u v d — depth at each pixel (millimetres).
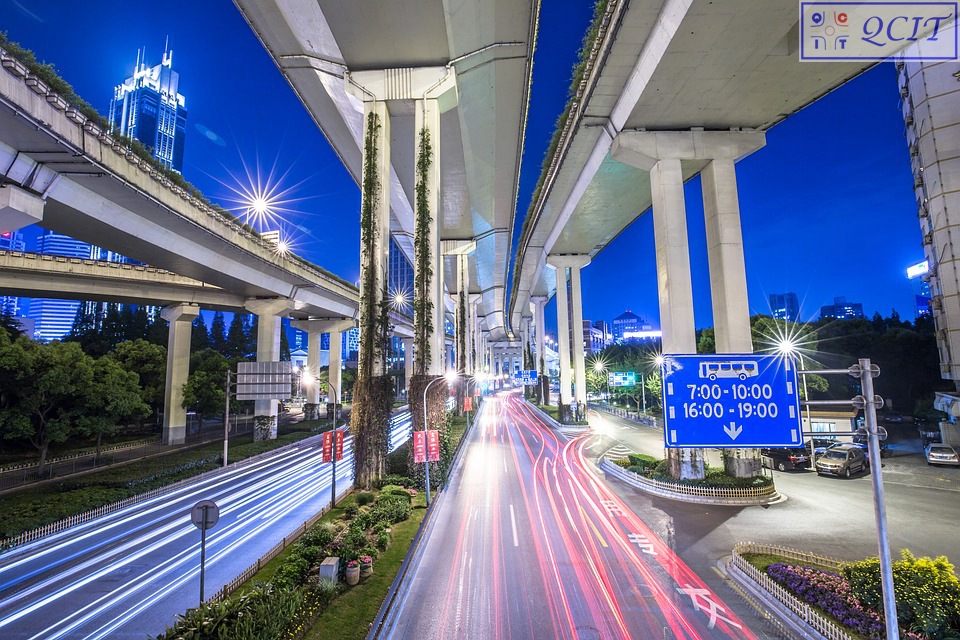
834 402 10023
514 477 31188
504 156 41969
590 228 48875
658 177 29375
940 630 10703
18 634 12688
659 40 22469
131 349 49875
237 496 27656
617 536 19406
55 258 38562
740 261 28750
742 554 16297
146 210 28234
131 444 46125
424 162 31562
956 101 32469
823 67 23484
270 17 26328
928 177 33875
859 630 11211
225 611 11000
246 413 71125
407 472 29438
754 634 12133
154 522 22672
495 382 161000
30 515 21266
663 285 29109
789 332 49281
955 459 30703
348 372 106562
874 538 18641
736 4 19328
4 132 19109
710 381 11180
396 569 16156
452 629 12609
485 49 29703
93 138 21703
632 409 78625
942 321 34219
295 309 54688
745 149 29438
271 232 47062
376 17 27297
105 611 13828
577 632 12328
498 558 17312
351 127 36781
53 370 31469
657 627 12492
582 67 27812
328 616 12891
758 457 26766
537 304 89562
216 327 81938
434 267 32031
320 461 39438
